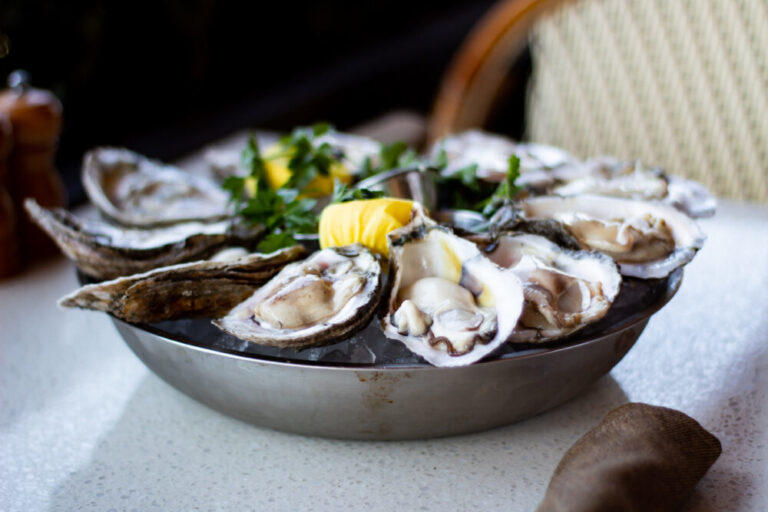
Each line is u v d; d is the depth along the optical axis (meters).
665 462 0.44
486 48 1.07
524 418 0.51
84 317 0.67
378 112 1.97
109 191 0.73
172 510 0.48
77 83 1.29
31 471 0.51
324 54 2.08
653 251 0.54
